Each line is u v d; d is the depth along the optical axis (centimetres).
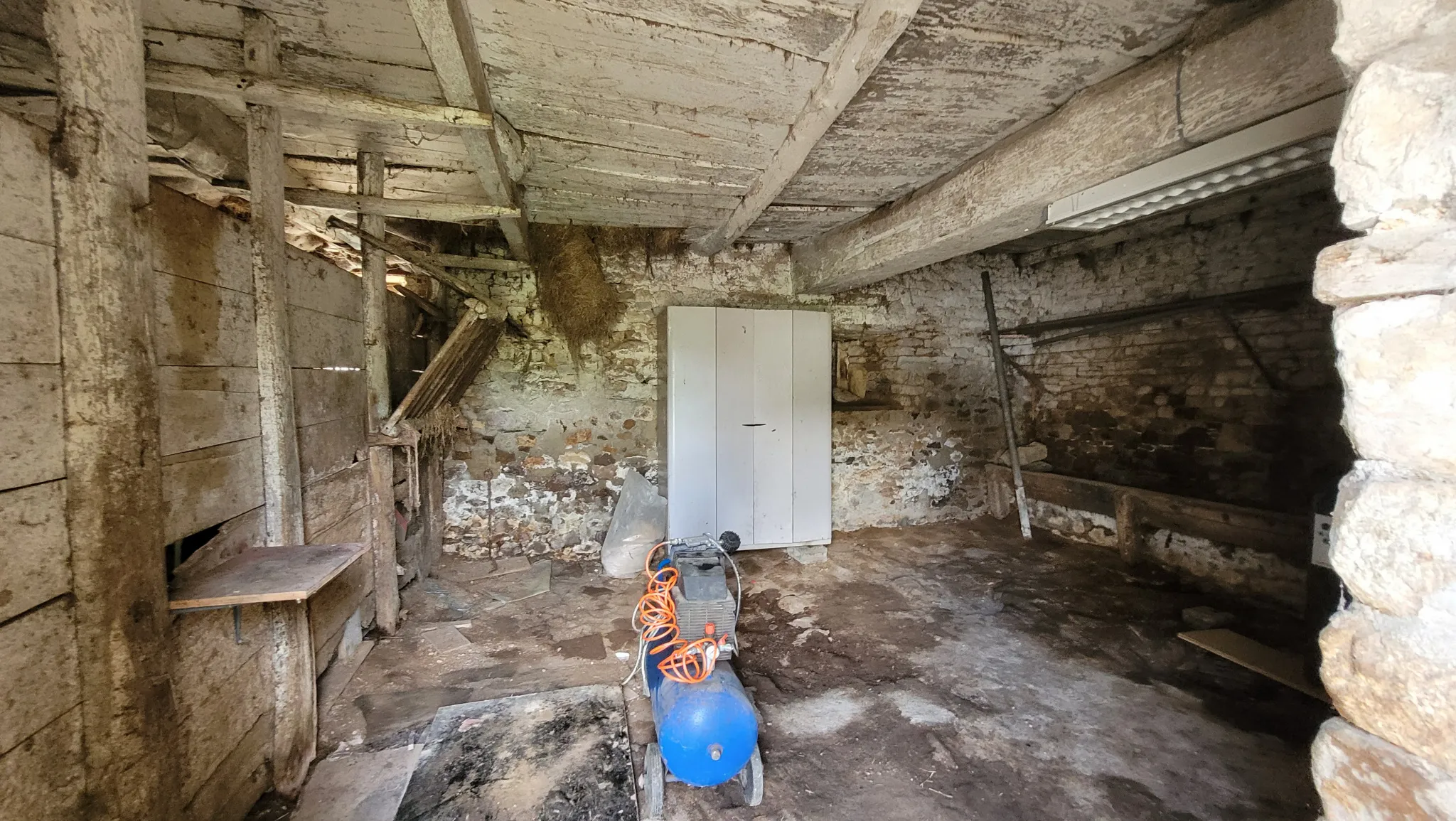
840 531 451
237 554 154
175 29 155
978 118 196
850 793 178
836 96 173
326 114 195
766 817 169
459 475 374
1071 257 454
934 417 474
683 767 161
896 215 288
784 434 373
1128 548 378
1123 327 417
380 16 150
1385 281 53
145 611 108
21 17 142
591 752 193
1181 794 175
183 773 131
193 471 137
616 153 235
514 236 310
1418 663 50
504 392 378
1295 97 123
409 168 252
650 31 150
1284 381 325
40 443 92
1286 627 278
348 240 334
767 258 423
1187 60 144
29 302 90
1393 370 53
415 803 169
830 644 271
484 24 147
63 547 97
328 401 219
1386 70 52
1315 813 166
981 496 489
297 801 169
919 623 292
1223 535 327
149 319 109
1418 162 50
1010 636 277
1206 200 321
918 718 214
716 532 362
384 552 271
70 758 97
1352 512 56
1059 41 151
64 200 95
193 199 139
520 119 204
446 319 366
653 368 402
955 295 477
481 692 228
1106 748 196
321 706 211
